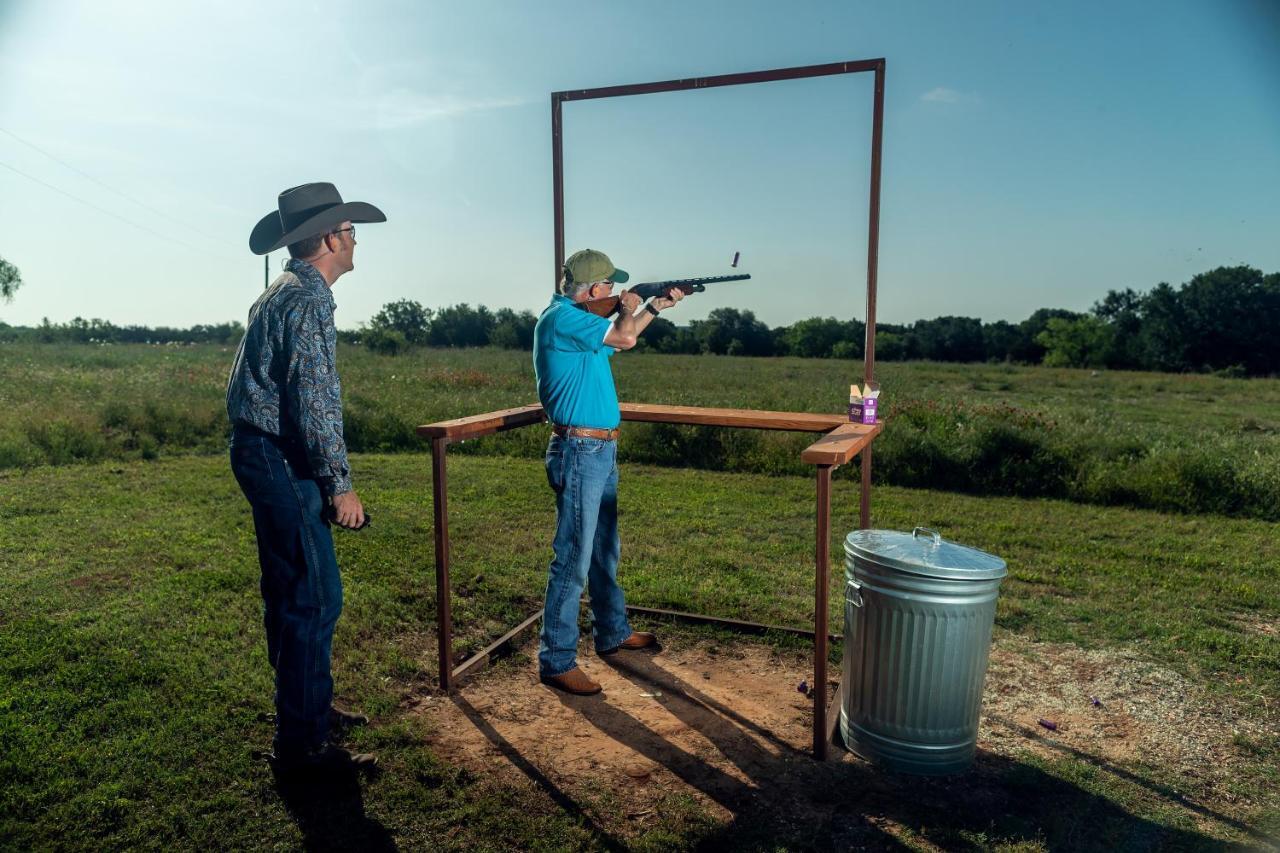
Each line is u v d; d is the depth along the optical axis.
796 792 2.66
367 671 3.52
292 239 2.41
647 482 8.01
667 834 2.40
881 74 3.49
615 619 3.78
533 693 3.39
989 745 3.01
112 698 3.18
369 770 2.72
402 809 2.52
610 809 2.55
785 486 7.90
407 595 4.49
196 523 6.00
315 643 2.58
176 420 10.15
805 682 3.48
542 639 3.42
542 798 2.60
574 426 3.30
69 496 6.87
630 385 18.83
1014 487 7.90
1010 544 5.96
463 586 4.73
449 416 11.02
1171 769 2.84
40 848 2.28
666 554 5.49
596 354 3.34
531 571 5.04
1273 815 2.55
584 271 3.31
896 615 2.70
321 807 2.52
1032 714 3.27
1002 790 2.69
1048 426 10.00
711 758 2.88
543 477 8.12
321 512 2.56
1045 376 33.03
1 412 10.28
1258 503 7.10
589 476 3.32
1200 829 2.47
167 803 2.52
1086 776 2.78
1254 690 3.49
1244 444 10.29
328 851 2.31
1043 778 2.76
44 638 3.73
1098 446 8.91
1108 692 3.46
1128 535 6.27
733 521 6.47
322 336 2.42
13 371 17.27
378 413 10.86
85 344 38.31
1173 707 3.33
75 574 4.75
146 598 4.32
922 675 2.70
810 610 4.43
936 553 2.74
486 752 2.89
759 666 3.72
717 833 2.41
